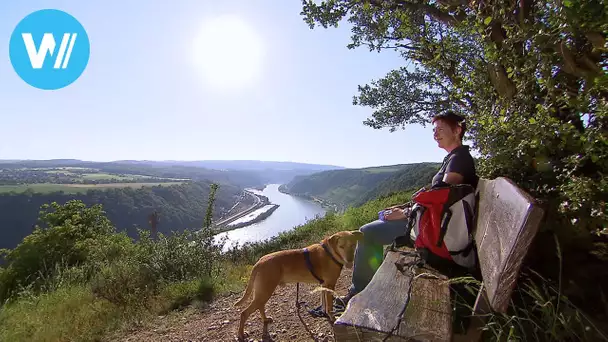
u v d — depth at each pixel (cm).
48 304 577
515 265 127
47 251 1350
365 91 1184
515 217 133
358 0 598
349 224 955
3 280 1216
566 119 215
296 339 331
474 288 177
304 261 351
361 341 148
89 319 500
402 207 289
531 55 224
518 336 138
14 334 475
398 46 595
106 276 647
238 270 734
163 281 634
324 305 351
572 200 166
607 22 154
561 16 187
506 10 266
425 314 157
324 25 626
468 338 158
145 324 472
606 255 171
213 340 380
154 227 962
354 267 340
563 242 181
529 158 207
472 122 289
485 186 209
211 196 767
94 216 1877
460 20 389
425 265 218
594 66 183
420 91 1080
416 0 463
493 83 283
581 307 156
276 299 476
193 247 720
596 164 171
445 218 212
